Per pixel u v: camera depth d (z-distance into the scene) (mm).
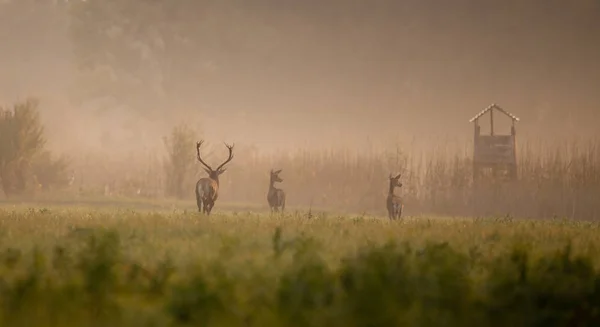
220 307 29219
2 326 27672
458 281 35031
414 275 34875
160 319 28562
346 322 29078
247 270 36750
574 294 34312
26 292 30406
